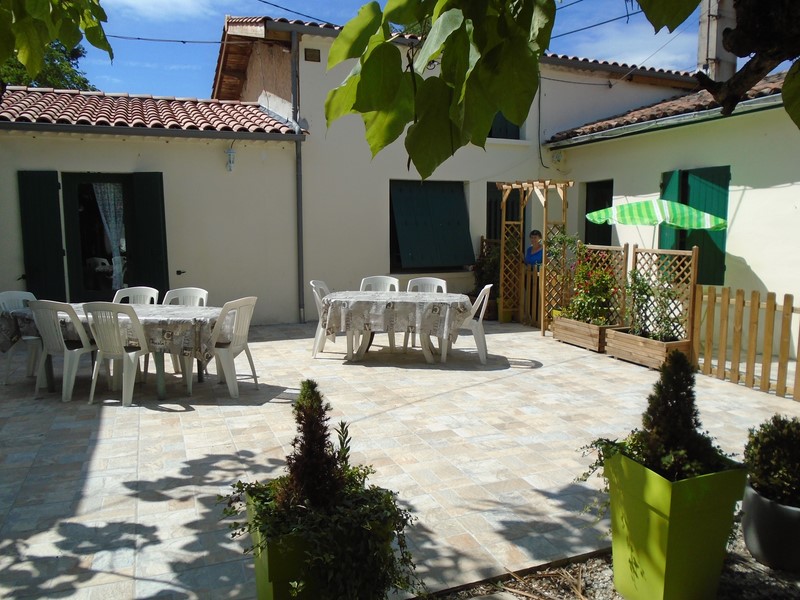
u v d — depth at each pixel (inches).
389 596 117.8
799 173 317.4
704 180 370.3
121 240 389.7
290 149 417.4
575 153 484.4
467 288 482.0
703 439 114.3
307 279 434.0
